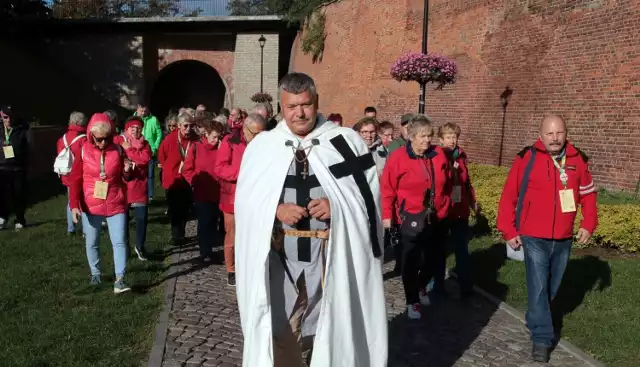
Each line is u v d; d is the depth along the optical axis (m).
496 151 16.27
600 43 12.73
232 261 6.66
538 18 14.87
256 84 31.98
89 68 31.27
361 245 3.17
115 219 6.09
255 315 3.10
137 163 7.38
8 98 23.66
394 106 21.88
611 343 5.05
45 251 7.81
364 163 3.35
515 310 5.92
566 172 4.67
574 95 13.39
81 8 36.25
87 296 6.01
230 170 6.37
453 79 12.16
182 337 5.00
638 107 11.63
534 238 4.75
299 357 3.46
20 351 4.51
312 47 29.73
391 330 5.45
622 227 7.99
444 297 6.39
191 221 10.80
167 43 32.41
